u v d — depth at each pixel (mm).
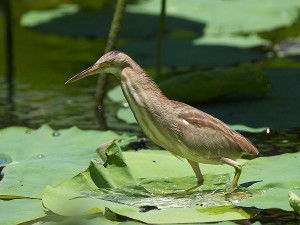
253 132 10867
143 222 7430
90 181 8477
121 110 12570
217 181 8758
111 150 8703
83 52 17625
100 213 7816
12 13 21828
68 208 7703
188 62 15500
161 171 9078
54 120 12516
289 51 16375
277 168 8734
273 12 19609
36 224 7566
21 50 18094
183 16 19359
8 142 10172
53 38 19250
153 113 8539
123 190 8391
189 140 8477
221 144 8508
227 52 16219
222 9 19859
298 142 10547
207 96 12438
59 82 15195
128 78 8625
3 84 15195
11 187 8602
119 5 12852
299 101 12203
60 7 21734
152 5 20641
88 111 13047
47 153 9734
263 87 12500
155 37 18281
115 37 12922
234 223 7352
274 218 7871
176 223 7375
